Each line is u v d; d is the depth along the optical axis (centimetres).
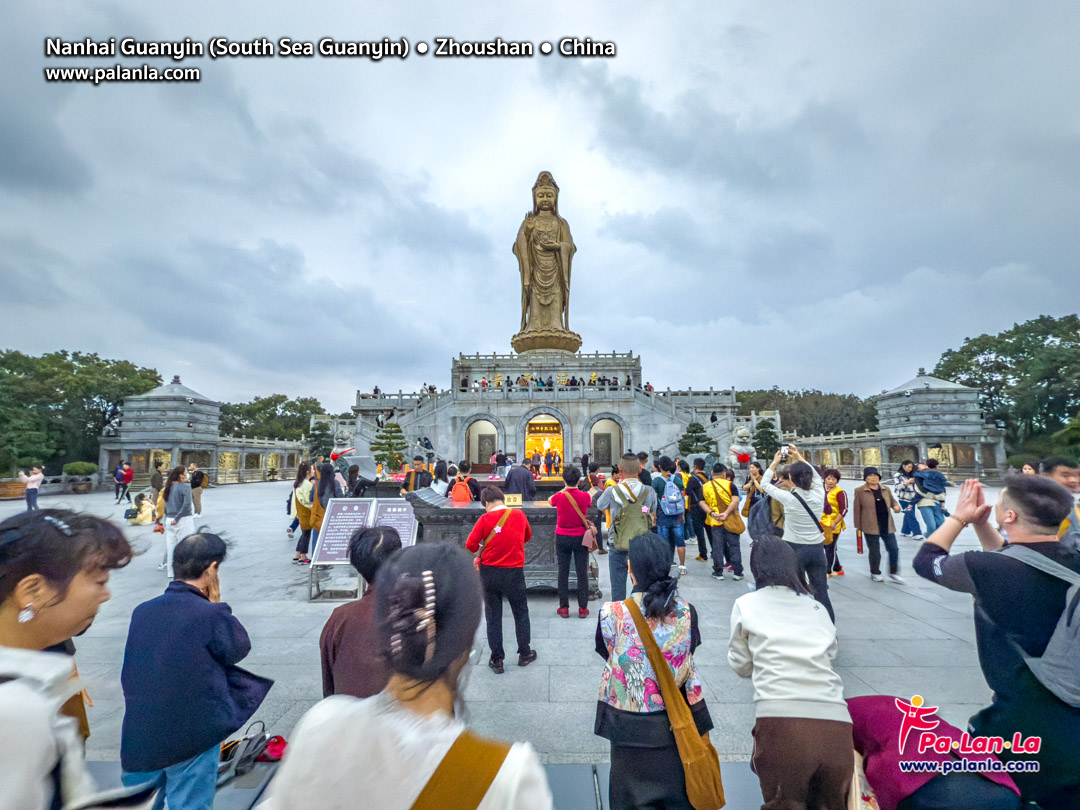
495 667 510
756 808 306
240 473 4306
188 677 244
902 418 3850
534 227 4672
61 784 134
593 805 312
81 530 173
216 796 310
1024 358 4191
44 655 143
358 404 4434
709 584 860
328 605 734
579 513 683
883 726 233
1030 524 250
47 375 3944
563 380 4206
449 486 1198
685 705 250
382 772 105
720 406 4366
